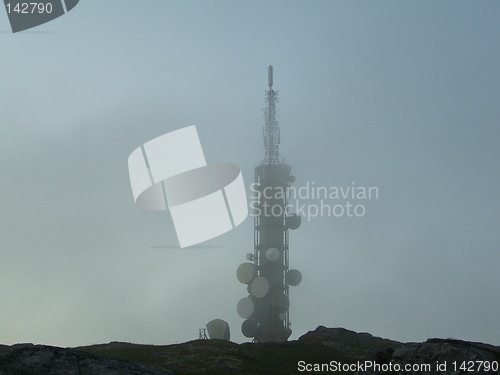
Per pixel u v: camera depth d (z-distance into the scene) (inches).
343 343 3230.8
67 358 1967.3
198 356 2623.0
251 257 5152.6
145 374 1958.7
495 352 1959.9
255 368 2539.4
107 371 1895.9
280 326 4968.0
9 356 1991.9
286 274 5064.0
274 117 5502.0
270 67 5605.3
